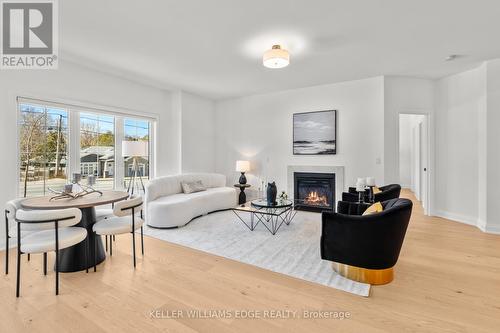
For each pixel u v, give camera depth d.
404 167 8.54
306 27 2.77
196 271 2.52
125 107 4.53
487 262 2.67
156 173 5.12
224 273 2.48
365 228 2.11
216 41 3.11
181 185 5.01
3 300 2.00
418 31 2.86
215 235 3.63
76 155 3.89
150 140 5.09
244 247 3.16
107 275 2.43
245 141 6.02
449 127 4.41
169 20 2.63
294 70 4.16
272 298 2.04
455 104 4.32
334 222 2.25
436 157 4.62
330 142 4.92
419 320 1.76
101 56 3.55
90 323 1.74
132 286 2.23
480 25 2.73
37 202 2.43
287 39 3.05
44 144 3.54
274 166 5.62
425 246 3.13
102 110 4.17
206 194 4.82
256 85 5.04
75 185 3.00
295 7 2.40
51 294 2.09
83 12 2.48
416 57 3.61
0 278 2.35
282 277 2.40
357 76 4.47
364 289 2.16
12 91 3.17
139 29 2.81
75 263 2.50
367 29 2.81
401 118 8.52
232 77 4.53
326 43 3.16
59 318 1.79
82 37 3.00
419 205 5.70
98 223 2.64
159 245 3.25
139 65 3.90
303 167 5.23
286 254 2.94
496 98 3.70
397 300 2.00
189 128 5.64
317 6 2.39
